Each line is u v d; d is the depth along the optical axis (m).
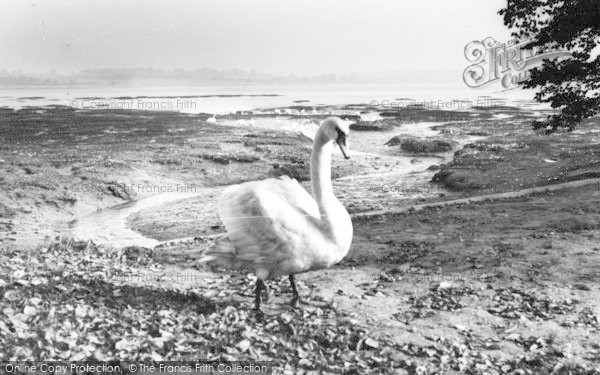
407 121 75.12
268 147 44.84
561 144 44.66
